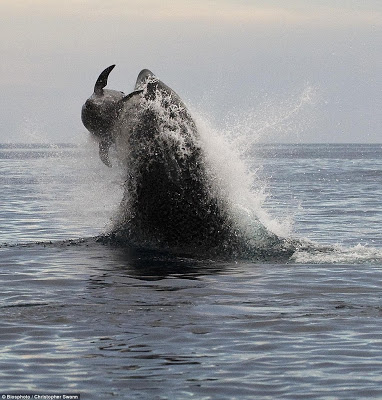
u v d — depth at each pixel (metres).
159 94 62.66
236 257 62.19
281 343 37.03
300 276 53.97
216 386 31.48
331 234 81.94
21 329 39.25
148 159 62.97
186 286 50.31
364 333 38.53
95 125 61.81
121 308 43.81
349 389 31.17
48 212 106.88
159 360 34.53
